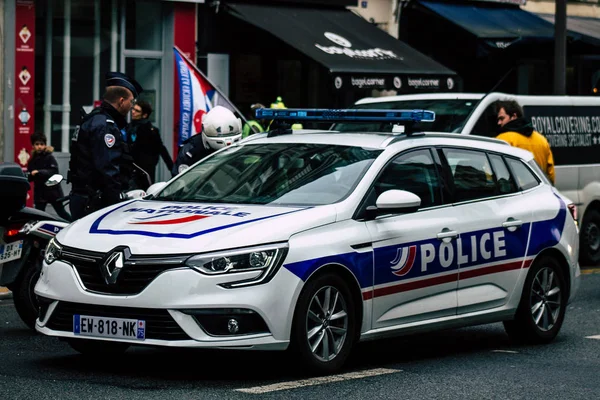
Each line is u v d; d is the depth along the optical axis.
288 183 9.59
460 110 16.30
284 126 10.77
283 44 24.47
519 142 15.16
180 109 21.69
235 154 10.31
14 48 20.59
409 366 9.64
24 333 11.09
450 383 8.84
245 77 23.94
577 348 10.89
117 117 11.66
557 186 18.14
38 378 8.66
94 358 9.66
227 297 8.28
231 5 23.41
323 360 8.90
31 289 11.07
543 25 28.92
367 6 26.58
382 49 24.28
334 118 10.44
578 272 11.55
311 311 8.77
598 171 18.81
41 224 10.98
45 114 21.16
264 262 8.44
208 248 8.35
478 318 10.34
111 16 22.03
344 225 9.12
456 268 10.05
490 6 29.30
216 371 9.12
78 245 8.71
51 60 21.19
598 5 33.50
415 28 27.80
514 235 10.71
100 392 8.12
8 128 20.56
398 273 9.48
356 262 9.09
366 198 9.39
